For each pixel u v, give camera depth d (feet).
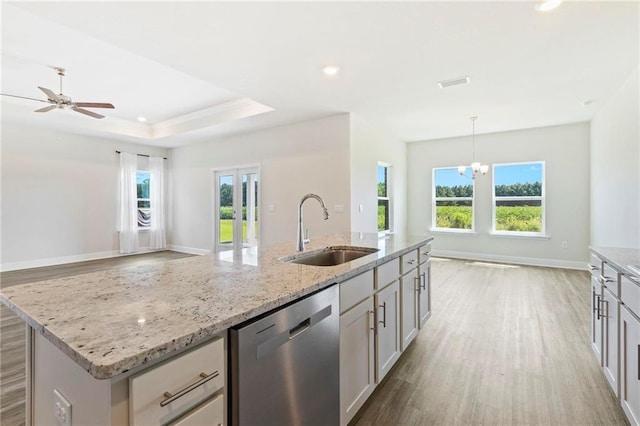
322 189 16.78
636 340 5.09
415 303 8.57
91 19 7.67
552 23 7.93
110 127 19.72
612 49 9.32
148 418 2.59
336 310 4.93
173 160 24.71
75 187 20.21
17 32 9.43
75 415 2.92
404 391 6.77
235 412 3.28
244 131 19.48
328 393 4.75
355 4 7.17
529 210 19.86
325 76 11.28
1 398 6.44
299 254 7.09
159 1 6.97
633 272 5.21
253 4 7.14
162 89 14.52
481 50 9.38
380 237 10.01
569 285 14.96
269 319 3.66
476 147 21.36
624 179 12.05
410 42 8.87
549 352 8.42
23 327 9.95
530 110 15.46
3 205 17.48
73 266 18.71
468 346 8.83
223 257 6.57
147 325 2.97
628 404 5.47
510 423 5.78
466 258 21.76
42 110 12.89
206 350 3.05
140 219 23.41
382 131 19.71
